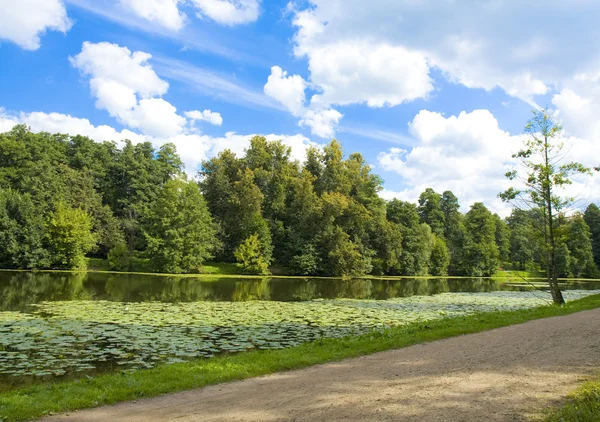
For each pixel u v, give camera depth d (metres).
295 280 51.03
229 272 57.69
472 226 82.50
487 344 10.23
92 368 10.42
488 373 7.27
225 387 7.60
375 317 20.14
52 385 7.95
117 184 69.00
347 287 42.72
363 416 5.36
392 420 5.14
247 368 8.84
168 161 73.50
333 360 9.55
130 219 61.31
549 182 22.81
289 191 70.44
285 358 9.75
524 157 23.97
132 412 6.20
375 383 7.07
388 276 68.38
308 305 24.59
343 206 62.62
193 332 15.12
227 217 64.38
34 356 11.37
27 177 55.16
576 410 5.08
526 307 26.77
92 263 55.19
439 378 7.09
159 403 6.67
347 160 73.81
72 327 15.38
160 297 26.98
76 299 24.14
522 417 5.06
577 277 78.38
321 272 62.38
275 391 7.05
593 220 88.38
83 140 70.50
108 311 19.48
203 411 6.10
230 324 17.06
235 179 68.81
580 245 79.88
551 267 23.84
